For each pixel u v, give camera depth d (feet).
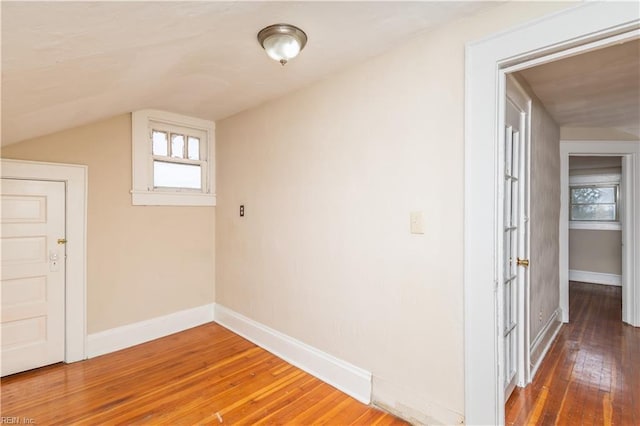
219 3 4.14
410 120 5.92
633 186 11.13
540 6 4.51
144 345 9.53
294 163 8.30
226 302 10.94
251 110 9.72
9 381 7.43
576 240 18.07
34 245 8.01
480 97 5.04
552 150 10.45
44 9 3.28
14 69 4.34
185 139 10.89
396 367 6.21
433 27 5.46
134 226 9.68
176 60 5.96
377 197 6.46
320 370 7.59
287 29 5.16
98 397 6.81
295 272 8.30
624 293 11.33
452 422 5.43
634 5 3.82
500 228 5.13
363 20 5.10
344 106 7.04
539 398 6.74
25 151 7.82
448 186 5.45
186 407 6.46
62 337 8.38
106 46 4.54
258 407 6.46
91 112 7.68
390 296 6.29
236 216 10.43
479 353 5.11
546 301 9.68
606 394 6.87
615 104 9.05
